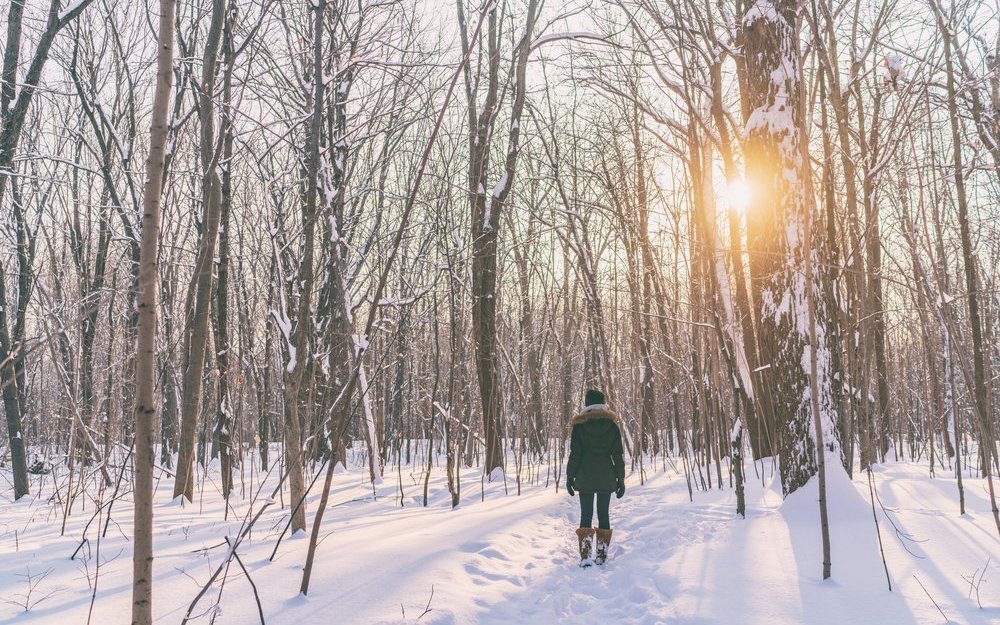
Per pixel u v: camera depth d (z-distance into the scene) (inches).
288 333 266.5
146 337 109.3
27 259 471.5
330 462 166.2
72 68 408.8
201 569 186.5
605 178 542.6
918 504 260.2
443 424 715.4
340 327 439.8
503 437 555.8
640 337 428.1
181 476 366.9
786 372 269.7
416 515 294.8
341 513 312.2
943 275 210.2
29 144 511.8
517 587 192.9
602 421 237.6
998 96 343.0
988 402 199.6
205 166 334.3
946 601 152.1
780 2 287.0
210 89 296.7
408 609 156.3
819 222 283.9
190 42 402.3
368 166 536.1
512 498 363.6
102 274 513.7
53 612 149.9
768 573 180.7
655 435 555.5
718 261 291.9
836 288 348.5
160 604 156.3
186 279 474.3
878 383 554.6
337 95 409.4
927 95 203.5
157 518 299.7
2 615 148.6
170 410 653.9
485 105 450.0
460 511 308.0
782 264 276.1
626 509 322.7
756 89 298.5
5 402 439.2
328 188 350.6
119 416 336.8
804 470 256.7
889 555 189.2
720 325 274.2
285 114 410.0
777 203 283.3
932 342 329.7
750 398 295.1
